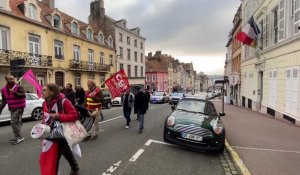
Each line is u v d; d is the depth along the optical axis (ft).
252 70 66.28
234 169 17.46
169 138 22.31
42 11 74.49
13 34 57.98
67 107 12.57
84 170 16.03
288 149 21.71
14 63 37.68
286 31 40.42
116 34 118.32
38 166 16.37
